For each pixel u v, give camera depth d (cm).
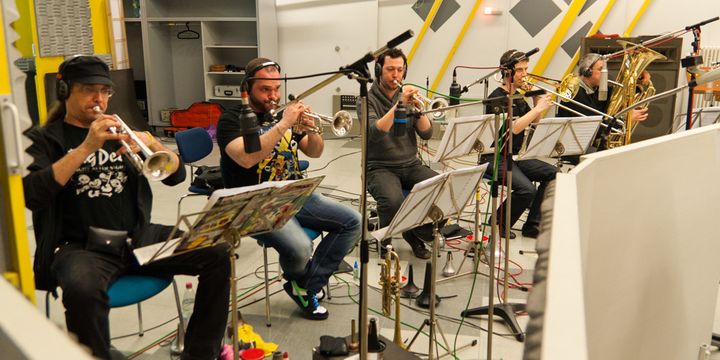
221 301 240
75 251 223
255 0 782
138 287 226
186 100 859
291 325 293
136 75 863
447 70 756
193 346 240
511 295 325
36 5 514
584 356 58
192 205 493
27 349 47
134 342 273
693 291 182
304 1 784
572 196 99
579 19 704
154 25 801
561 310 66
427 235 374
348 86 793
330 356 212
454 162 632
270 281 342
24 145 132
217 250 236
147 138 235
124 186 240
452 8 737
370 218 404
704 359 200
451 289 334
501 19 728
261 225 212
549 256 80
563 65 722
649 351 158
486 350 269
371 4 759
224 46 773
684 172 161
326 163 649
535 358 60
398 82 372
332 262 298
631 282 142
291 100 264
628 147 138
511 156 272
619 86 425
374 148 371
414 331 287
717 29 663
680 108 680
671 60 621
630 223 138
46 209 220
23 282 131
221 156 297
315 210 299
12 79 125
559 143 357
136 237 240
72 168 213
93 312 209
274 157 297
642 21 689
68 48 561
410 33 179
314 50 797
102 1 629
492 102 252
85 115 232
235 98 799
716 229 188
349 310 309
